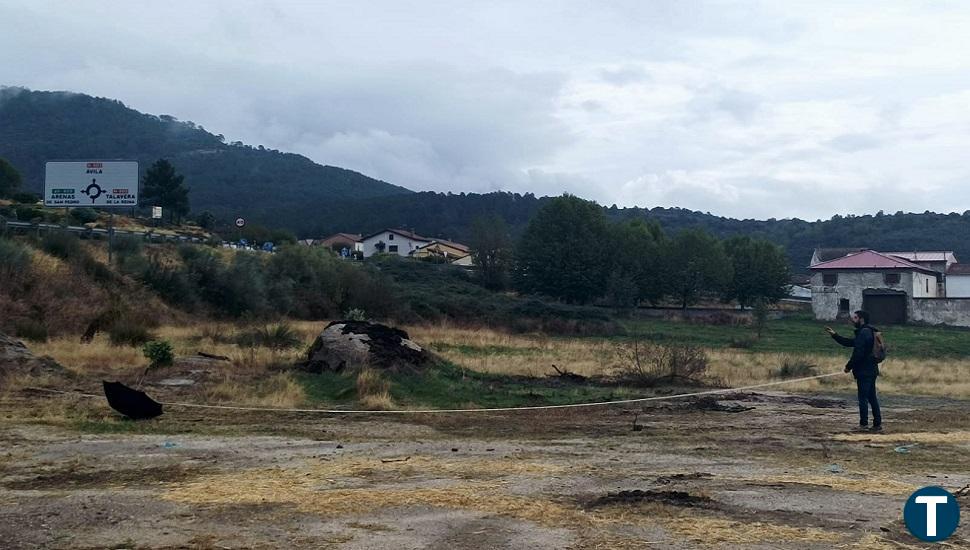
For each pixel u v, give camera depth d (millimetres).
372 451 11250
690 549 6598
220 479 9133
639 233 78375
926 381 25562
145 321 34156
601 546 6668
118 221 73562
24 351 18125
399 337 21438
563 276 75125
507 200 192875
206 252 47156
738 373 25844
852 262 66688
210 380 18312
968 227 145500
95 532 6988
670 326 56625
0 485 8781
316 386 18172
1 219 42312
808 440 12773
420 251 107562
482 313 54438
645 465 10398
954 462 10719
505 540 6832
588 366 26766
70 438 11719
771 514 7750
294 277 50312
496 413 16234
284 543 6691
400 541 6773
